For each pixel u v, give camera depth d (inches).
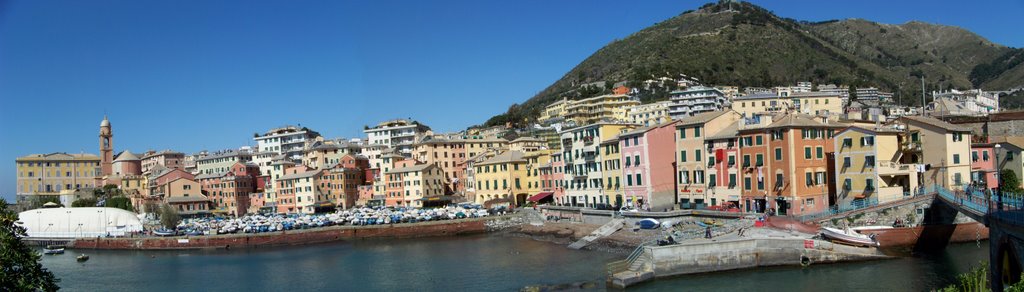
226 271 4365.2
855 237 3319.4
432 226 5999.0
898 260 3292.3
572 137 6038.4
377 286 3516.2
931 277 2908.5
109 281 4158.5
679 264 3169.3
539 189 6899.6
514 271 3663.9
